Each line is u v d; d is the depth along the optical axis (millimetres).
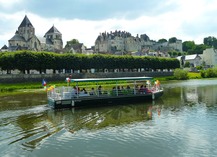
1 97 47906
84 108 32469
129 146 18484
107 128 22891
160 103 36750
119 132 21688
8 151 17422
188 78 109500
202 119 26141
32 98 45031
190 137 20312
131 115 28281
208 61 190000
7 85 71188
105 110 31250
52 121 25422
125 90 37594
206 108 32375
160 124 24219
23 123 24672
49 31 166250
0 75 73625
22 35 149375
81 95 33750
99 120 25859
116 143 19094
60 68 87125
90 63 94062
